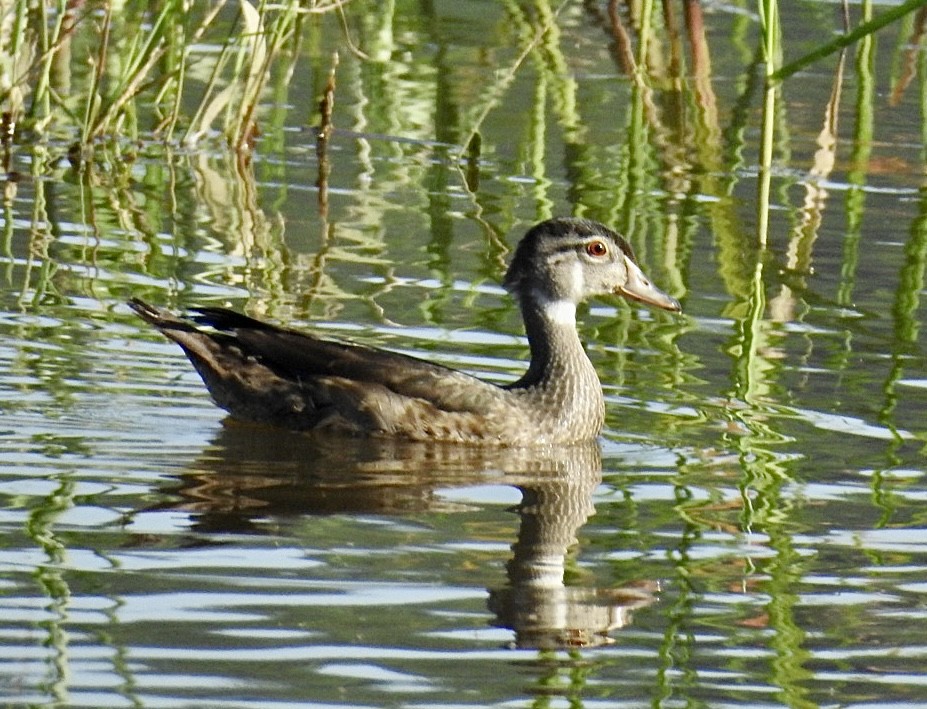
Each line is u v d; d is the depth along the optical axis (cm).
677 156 2212
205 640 966
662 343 1600
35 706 880
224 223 1909
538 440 1389
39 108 2236
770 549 1144
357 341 1551
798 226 1950
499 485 1275
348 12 2805
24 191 2008
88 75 2475
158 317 1419
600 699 916
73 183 2052
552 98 2445
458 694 914
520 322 1638
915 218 1989
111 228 1877
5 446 1280
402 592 1047
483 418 1386
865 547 1148
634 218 1961
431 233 1892
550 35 2648
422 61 2600
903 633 1013
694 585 1080
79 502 1180
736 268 1803
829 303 1705
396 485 1262
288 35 2206
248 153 2208
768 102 1845
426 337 1579
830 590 1077
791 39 2647
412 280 1733
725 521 1193
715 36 2734
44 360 1473
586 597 1053
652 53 2641
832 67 2622
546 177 2117
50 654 940
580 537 1159
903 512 1212
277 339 1416
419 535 1150
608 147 2244
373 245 1844
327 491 1238
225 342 1416
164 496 1203
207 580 1051
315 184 2078
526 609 1022
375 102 2419
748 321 1653
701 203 2027
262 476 1266
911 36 2692
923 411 1426
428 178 2112
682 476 1292
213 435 1354
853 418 1410
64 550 1090
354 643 968
